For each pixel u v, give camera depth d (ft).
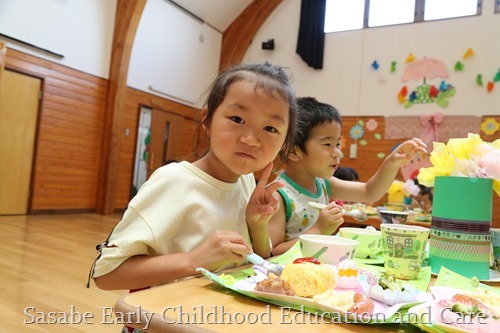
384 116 19.04
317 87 20.62
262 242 2.71
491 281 2.28
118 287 2.10
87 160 17.25
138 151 19.04
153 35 19.13
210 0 21.18
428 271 2.36
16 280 7.06
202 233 2.33
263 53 22.21
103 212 17.39
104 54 17.49
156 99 19.71
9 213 14.57
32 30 14.60
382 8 19.54
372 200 4.31
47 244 10.22
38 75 15.01
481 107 17.16
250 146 2.15
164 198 2.32
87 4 16.57
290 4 21.65
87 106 17.02
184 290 1.62
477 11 17.56
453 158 2.56
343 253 2.30
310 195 3.87
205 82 22.63
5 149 14.28
